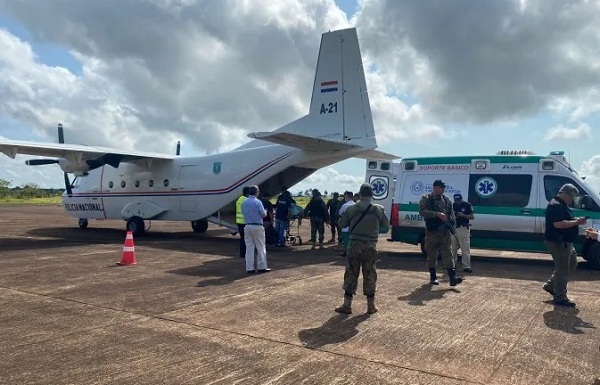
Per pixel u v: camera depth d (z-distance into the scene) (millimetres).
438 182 8180
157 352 4617
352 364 4359
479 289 7855
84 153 15203
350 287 6164
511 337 5199
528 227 10938
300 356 4555
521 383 3971
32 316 5855
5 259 10711
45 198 82500
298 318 5910
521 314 6207
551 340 5105
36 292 7230
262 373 4121
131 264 10055
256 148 15195
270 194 16422
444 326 5605
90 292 7262
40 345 4781
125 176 17609
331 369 4230
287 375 4082
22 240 15219
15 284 7824
